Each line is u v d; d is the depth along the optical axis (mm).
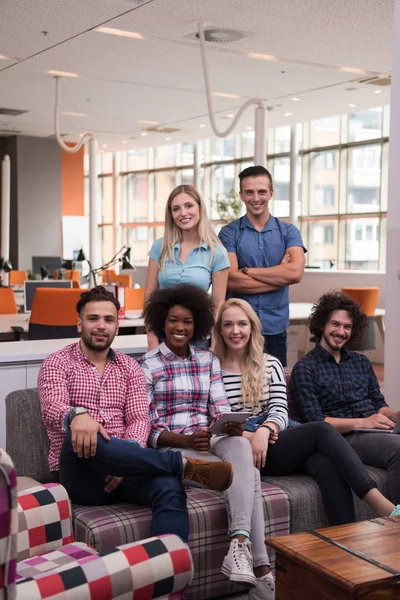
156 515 2721
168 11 6848
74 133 14344
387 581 2023
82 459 2850
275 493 3094
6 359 3775
